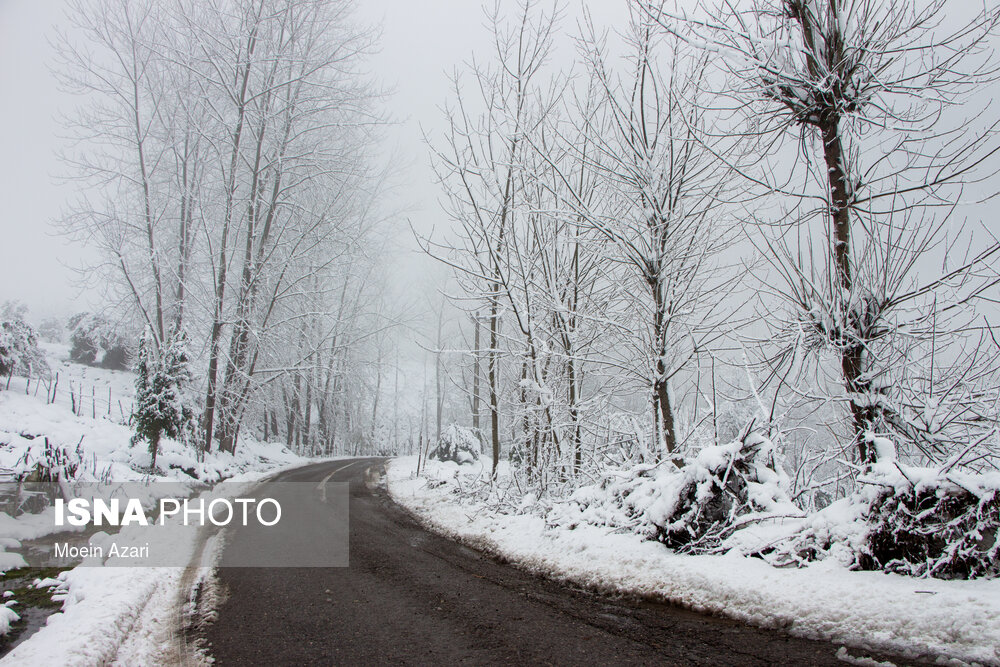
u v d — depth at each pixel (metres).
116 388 28.19
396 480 19.72
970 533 4.98
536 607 5.69
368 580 6.79
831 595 4.97
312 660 4.36
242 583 6.61
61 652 4.20
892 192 6.84
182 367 21.72
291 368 29.72
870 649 4.23
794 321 7.37
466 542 9.27
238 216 30.42
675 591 5.82
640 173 10.08
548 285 12.81
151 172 25.98
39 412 17.36
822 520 6.01
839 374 8.03
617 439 12.62
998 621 4.09
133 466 15.36
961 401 6.50
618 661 4.25
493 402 13.91
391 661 4.33
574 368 12.99
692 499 7.04
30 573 6.79
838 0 7.10
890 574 5.27
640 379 11.08
